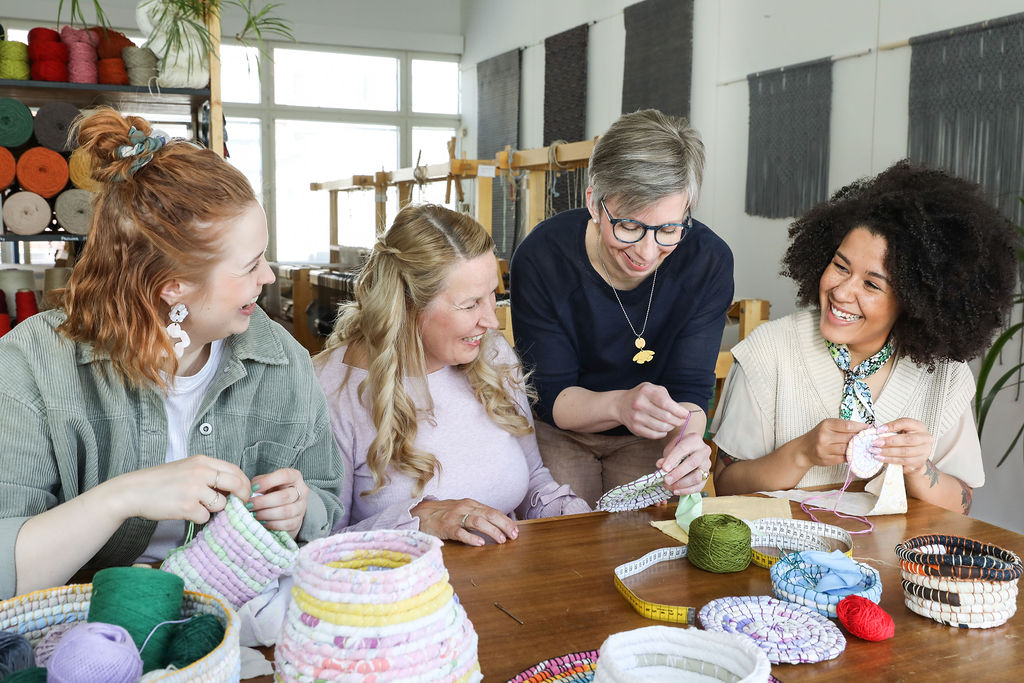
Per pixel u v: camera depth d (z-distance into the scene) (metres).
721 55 4.98
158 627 0.69
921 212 1.47
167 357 1.01
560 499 1.66
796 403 1.68
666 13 5.36
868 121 3.94
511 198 4.43
